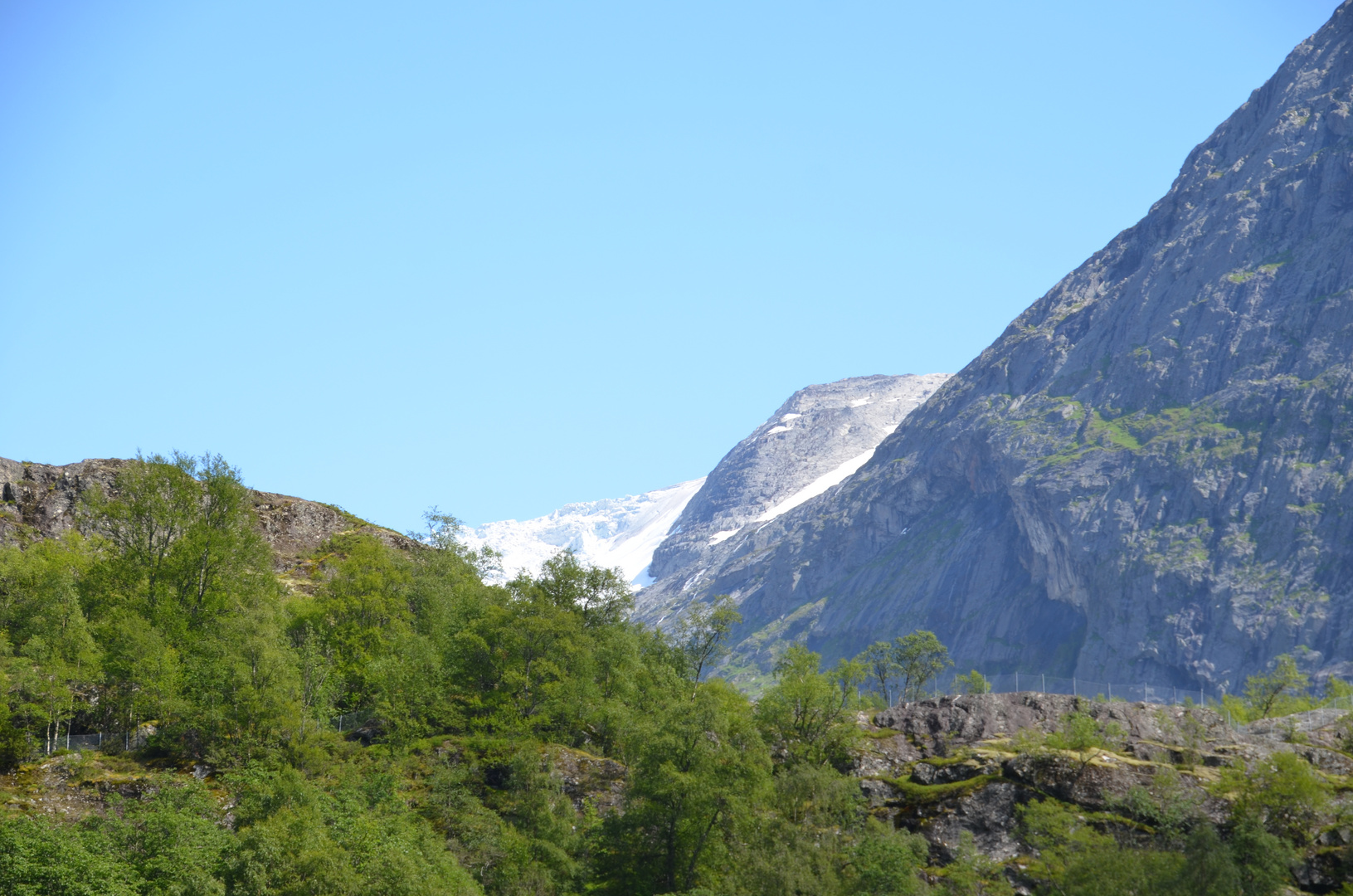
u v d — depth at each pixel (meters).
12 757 116.00
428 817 122.12
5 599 136.25
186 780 115.81
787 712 142.38
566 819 125.06
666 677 162.88
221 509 157.00
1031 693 144.88
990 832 124.62
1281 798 119.94
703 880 118.44
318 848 102.81
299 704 126.44
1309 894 114.62
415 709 137.25
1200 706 148.75
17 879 95.75
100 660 127.94
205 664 129.88
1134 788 123.88
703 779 120.12
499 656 149.50
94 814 110.25
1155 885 108.38
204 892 97.69
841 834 121.06
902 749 139.62
